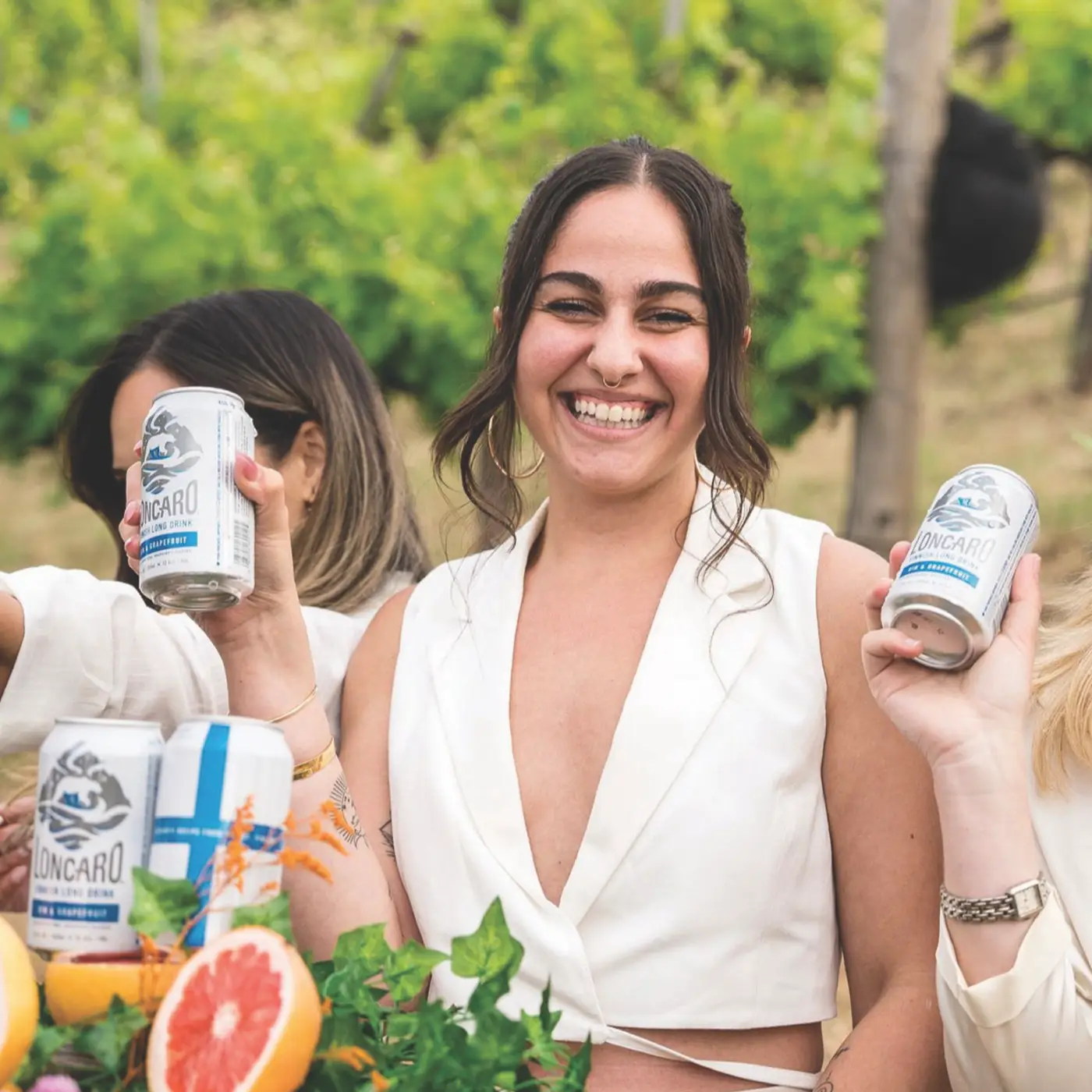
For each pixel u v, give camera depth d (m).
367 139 9.53
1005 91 8.81
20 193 9.43
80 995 1.56
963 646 1.98
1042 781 2.13
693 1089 2.17
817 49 9.39
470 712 2.34
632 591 2.37
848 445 10.45
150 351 2.86
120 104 9.85
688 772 2.21
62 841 1.64
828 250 7.42
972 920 1.98
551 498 2.45
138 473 2.09
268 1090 1.49
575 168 2.31
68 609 2.22
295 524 2.84
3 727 2.20
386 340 7.95
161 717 2.32
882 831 2.26
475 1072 1.58
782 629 2.30
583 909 2.19
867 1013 2.22
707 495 2.41
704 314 2.29
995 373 10.75
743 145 7.54
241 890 1.64
